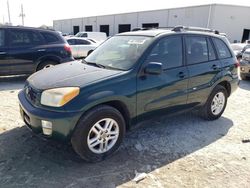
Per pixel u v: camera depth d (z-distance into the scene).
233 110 6.14
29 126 3.59
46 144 3.90
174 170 3.43
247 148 4.15
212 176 3.34
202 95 4.82
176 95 4.30
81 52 15.66
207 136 4.53
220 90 5.21
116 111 3.53
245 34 32.88
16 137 4.09
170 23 34.50
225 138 4.49
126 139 4.24
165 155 3.79
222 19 30.11
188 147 4.08
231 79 5.36
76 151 3.35
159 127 4.82
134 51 4.03
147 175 3.28
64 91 3.21
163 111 4.21
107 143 3.57
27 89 3.77
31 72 8.13
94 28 49.50
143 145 4.06
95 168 3.38
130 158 3.66
